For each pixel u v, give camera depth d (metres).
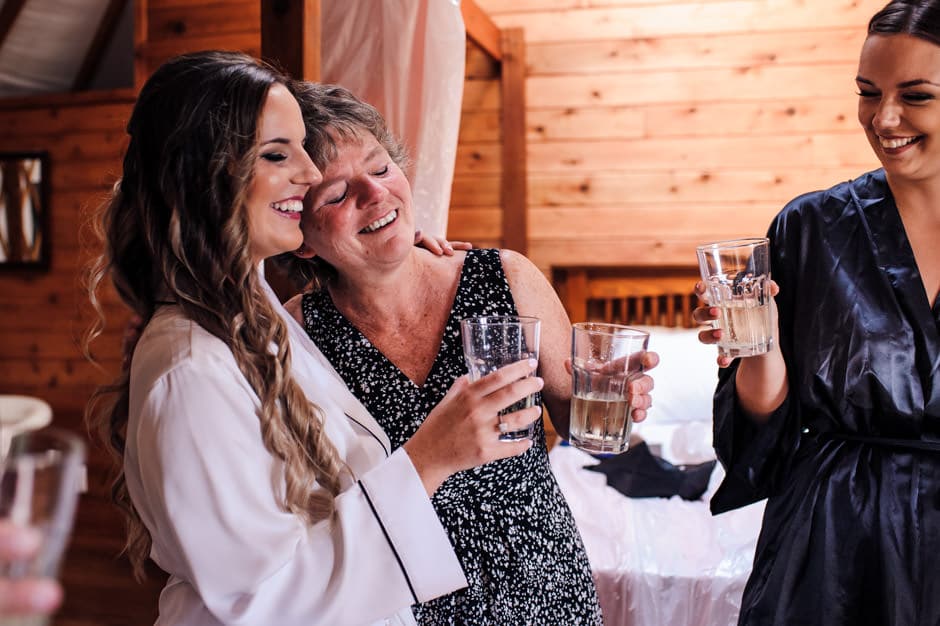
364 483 1.10
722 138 4.01
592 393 1.18
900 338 1.34
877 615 1.31
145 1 4.71
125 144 1.18
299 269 1.55
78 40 5.24
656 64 4.04
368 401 1.47
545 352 1.52
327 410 1.23
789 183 3.96
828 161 3.92
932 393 1.33
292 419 1.11
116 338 5.37
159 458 1.00
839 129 3.90
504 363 1.09
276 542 1.03
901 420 1.34
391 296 1.50
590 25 4.09
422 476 1.10
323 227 1.40
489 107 4.20
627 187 4.10
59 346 5.50
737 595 2.29
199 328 1.08
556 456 3.24
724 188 4.02
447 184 2.18
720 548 2.44
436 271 1.53
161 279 1.15
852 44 3.87
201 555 1.00
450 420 1.10
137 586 3.54
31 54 5.25
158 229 1.11
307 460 1.12
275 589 1.04
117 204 1.15
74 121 5.30
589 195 4.14
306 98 1.43
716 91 4.00
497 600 1.38
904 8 1.25
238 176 1.08
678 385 3.65
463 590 1.38
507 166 4.15
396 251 1.40
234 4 4.62
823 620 1.32
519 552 1.41
